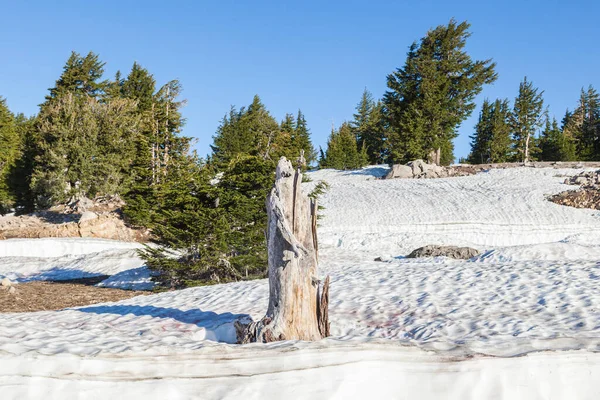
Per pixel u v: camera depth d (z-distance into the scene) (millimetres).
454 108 57781
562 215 31812
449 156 72250
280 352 6805
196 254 17688
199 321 10297
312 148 77562
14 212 45188
